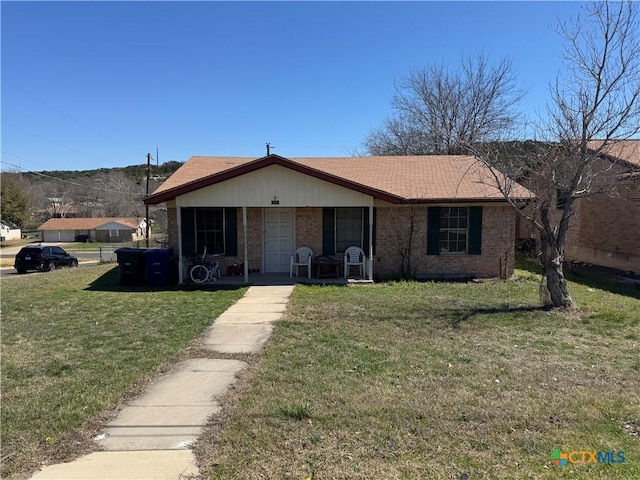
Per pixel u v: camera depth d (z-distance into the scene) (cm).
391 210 1407
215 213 1420
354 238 1438
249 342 684
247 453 352
